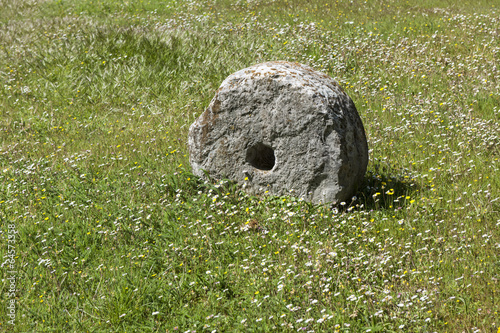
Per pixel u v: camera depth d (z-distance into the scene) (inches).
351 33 503.5
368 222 203.3
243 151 233.8
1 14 709.3
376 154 275.6
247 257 189.6
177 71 435.5
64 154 312.2
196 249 191.6
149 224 215.9
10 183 262.4
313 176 219.9
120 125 362.6
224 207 227.0
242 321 150.9
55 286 179.3
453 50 443.8
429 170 247.8
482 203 208.1
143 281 178.2
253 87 226.1
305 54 453.1
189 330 151.9
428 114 321.4
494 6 595.2
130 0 741.9
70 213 230.5
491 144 265.0
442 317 149.0
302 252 183.6
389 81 396.5
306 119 216.5
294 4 657.0
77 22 599.8
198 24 579.5
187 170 265.6
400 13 588.1
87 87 424.5
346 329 145.3
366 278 164.1
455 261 171.0
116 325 159.9
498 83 362.6
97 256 198.1
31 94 424.8
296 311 153.2
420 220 202.5
